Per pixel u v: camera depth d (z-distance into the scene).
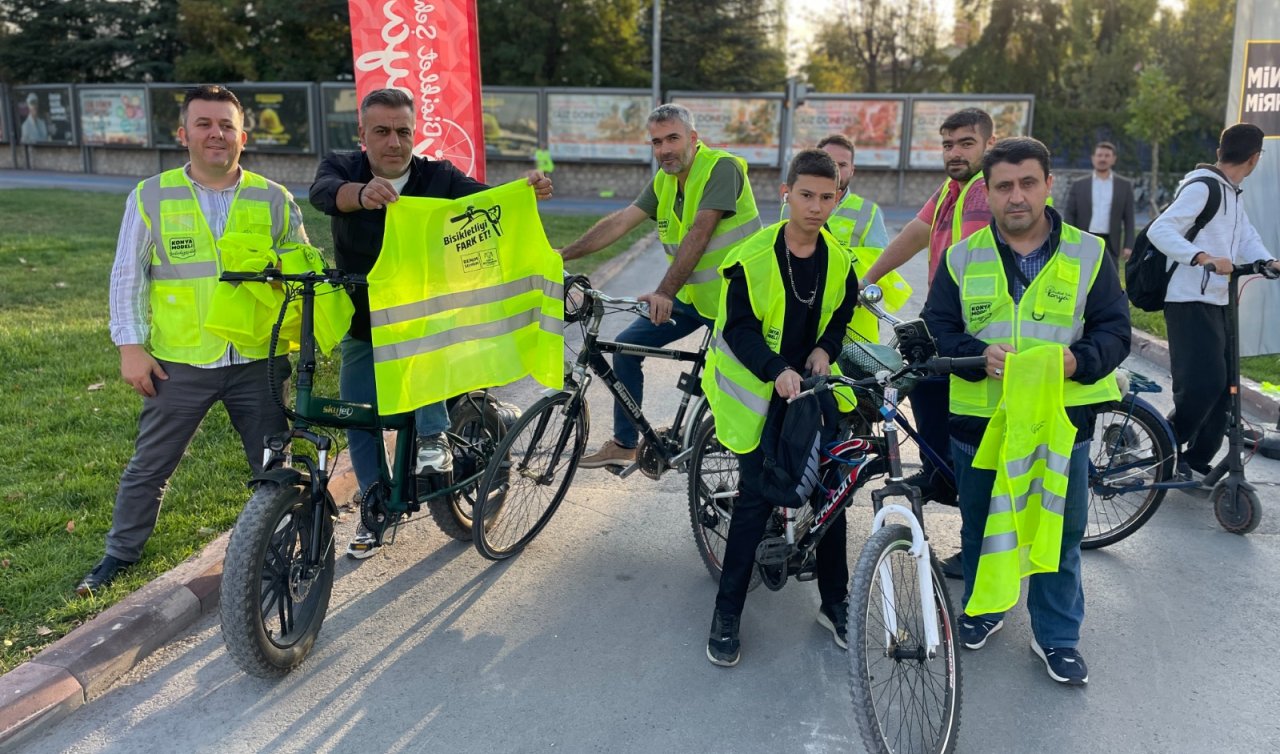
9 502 4.36
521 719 3.07
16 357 6.86
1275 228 6.95
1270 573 4.15
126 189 24.06
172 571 3.75
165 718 3.04
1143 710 3.16
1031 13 37.84
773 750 2.93
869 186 27.11
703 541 4.03
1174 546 4.42
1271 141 6.80
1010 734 3.03
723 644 3.40
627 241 15.82
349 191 3.54
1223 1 33.47
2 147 31.92
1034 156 2.93
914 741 2.87
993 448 2.99
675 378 7.39
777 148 26.53
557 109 26.89
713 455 4.10
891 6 44.97
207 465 4.90
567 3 32.56
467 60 6.55
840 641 3.54
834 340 3.37
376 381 3.42
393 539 4.15
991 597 2.89
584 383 4.18
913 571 2.84
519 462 4.11
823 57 46.62
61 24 34.81
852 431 3.54
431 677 3.29
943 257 3.25
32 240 13.03
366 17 6.50
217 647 3.45
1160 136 25.20
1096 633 3.65
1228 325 4.53
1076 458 3.14
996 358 2.86
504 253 3.70
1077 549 3.31
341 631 3.59
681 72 35.56
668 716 3.10
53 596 3.57
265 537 3.05
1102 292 3.00
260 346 3.69
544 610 3.78
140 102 29.41
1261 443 5.51
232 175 3.72
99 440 5.20
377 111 3.64
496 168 27.77
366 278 3.34
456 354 3.60
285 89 27.44
